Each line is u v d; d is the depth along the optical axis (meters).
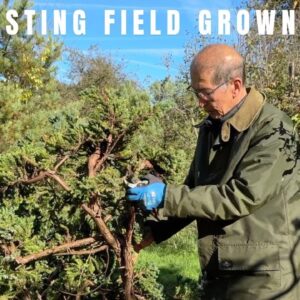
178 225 2.41
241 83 2.15
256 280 2.08
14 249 2.38
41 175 2.36
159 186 2.09
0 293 2.51
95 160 2.43
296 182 2.14
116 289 2.62
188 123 8.85
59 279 2.56
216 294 2.19
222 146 2.19
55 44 14.57
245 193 2.01
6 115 10.70
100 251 2.50
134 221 2.27
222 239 2.13
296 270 2.09
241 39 7.91
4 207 2.63
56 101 14.10
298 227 2.11
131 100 2.63
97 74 23.36
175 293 2.94
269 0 8.13
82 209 2.40
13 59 13.94
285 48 6.89
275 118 2.09
